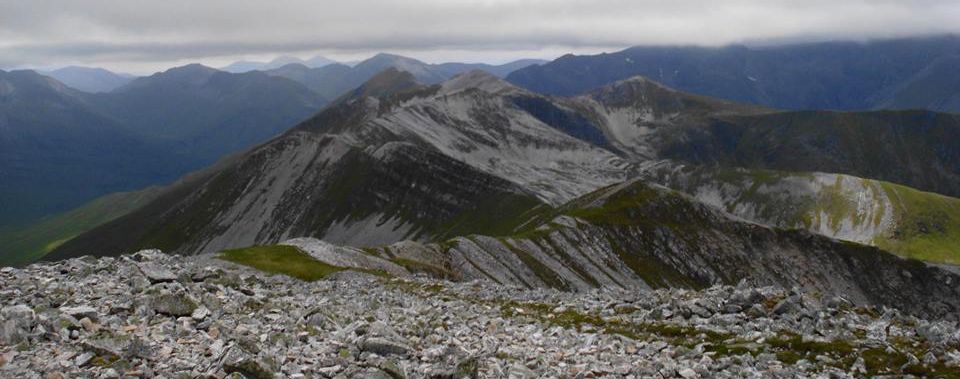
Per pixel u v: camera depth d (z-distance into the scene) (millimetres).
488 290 55531
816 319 36688
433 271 114188
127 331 20953
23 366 16969
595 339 30422
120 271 32688
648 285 174625
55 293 26219
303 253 98812
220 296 28562
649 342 33562
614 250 183375
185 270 33406
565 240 177375
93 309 21906
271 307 27812
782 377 26203
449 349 23188
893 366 29531
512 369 22328
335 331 24812
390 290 53625
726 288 44188
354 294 44094
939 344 32375
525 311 43188
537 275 150625
